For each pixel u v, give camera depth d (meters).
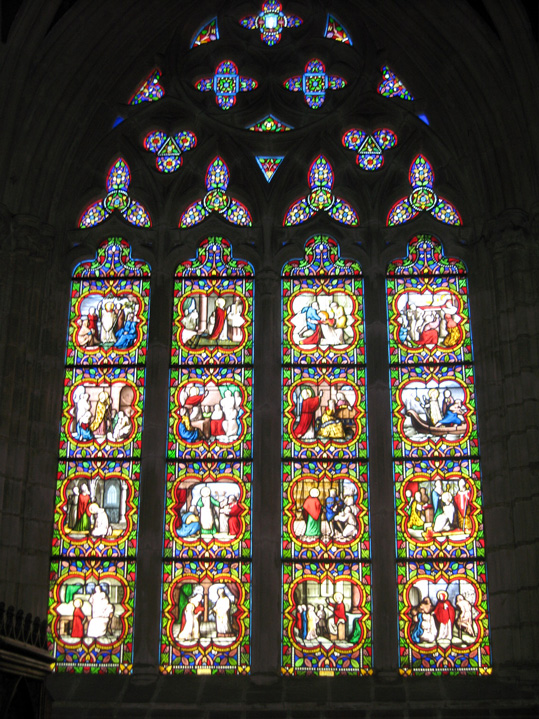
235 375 20.19
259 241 21.11
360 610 18.30
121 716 16.98
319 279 20.95
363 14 22.44
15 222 20.19
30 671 13.65
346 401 19.86
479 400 19.52
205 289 21.02
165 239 21.25
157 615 18.30
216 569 18.70
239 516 19.05
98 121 21.91
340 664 17.92
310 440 19.56
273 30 23.02
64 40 20.98
